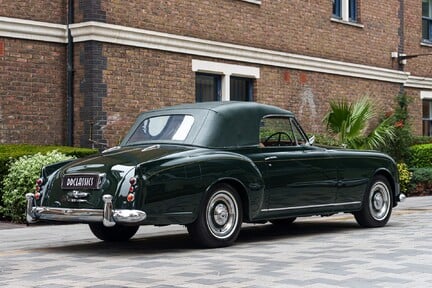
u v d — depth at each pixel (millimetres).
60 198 9523
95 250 9789
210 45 17641
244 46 18594
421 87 25406
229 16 18344
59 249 9945
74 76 15609
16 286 7113
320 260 8484
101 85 15383
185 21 17203
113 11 15656
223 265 8219
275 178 10383
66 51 15688
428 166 21656
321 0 21172
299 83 20375
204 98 18031
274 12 19641
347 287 6848
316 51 20953
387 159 12203
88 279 7445
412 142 21844
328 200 11180
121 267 8211
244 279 7316
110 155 9734
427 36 26109
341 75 21766
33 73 15234
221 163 9656
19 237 11117
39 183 9898
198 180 9391
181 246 10102
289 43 20094
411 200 18219
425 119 25844
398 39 24062
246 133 10328
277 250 9445
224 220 9828
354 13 22625
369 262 8266
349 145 19484
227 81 18250
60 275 7734
